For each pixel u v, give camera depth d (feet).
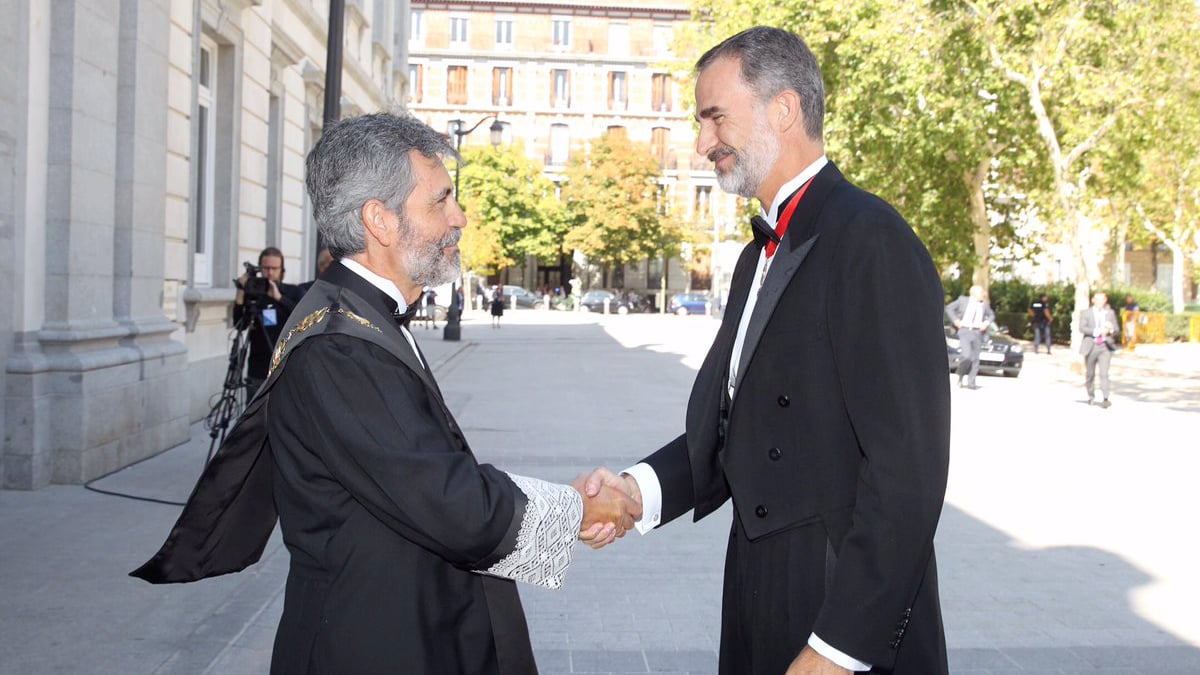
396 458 6.09
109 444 26.13
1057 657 15.14
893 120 78.23
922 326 6.53
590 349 87.97
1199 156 75.56
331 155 6.84
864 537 6.40
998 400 54.70
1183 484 29.27
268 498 7.26
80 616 15.60
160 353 29.40
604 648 15.34
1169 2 61.11
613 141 188.03
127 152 27.61
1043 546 21.88
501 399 49.03
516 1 205.98
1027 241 100.53
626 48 208.95
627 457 32.19
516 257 191.62
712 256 199.82
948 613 17.21
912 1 66.03
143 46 28.04
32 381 23.77
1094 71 63.41
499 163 185.06
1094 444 37.58
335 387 6.28
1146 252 193.06
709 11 92.07
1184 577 19.48
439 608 6.49
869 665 6.32
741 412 7.14
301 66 52.29
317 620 6.37
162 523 21.21
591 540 8.01
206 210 38.50
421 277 6.97
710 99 7.52
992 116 75.20
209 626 15.23
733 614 7.64
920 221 88.17
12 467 23.89
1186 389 64.95
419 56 205.87
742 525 7.23
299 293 27.37
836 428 6.82
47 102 24.16
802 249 6.96
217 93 38.93
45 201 24.31
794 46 7.43
